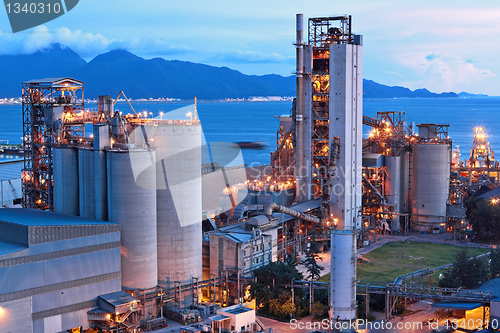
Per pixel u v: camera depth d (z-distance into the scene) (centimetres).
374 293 11512
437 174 18875
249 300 11962
